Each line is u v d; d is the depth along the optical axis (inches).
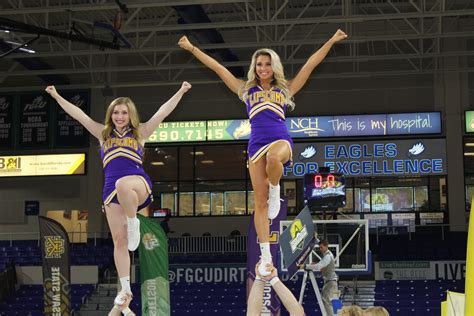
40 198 1316.4
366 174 1245.7
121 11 909.8
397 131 1235.9
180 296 1149.1
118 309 255.4
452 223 1220.5
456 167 1226.0
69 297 789.9
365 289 1123.3
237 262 1216.2
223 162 1306.6
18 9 888.3
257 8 1088.8
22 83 1301.7
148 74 1295.5
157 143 1301.7
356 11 1098.1
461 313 302.4
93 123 266.8
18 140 1293.1
